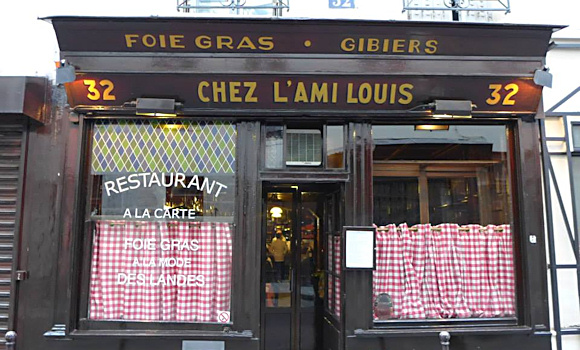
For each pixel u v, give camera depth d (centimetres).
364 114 521
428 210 537
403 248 529
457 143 543
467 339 505
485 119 534
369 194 517
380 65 500
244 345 495
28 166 512
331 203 568
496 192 542
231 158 523
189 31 475
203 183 523
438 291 528
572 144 539
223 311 509
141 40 480
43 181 509
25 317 494
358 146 522
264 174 515
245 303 500
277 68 495
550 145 538
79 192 504
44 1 537
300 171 519
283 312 577
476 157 543
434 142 542
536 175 523
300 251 584
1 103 488
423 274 529
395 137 539
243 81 495
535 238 514
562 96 546
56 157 512
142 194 521
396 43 492
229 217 518
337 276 541
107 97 502
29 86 498
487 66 505
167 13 544
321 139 537
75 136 513
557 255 525
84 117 514
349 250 505
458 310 525
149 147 525
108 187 520
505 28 484
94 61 488
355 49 494
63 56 488
